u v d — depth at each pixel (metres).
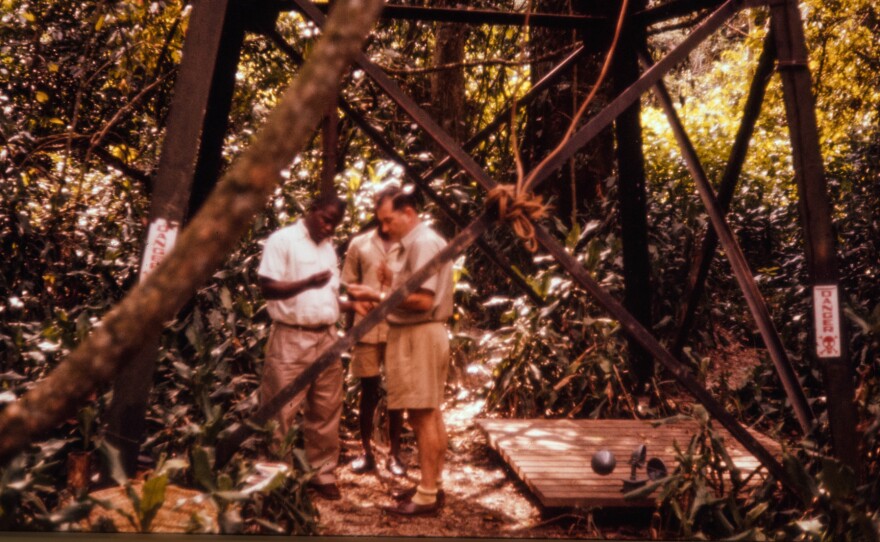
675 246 9.32
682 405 6.96
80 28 8.70
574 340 6.97
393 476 5.47
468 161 3.51
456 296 8.44
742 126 5.04
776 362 4.23
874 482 3.48
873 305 8.52
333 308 4.77
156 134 8.45
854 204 9.52
